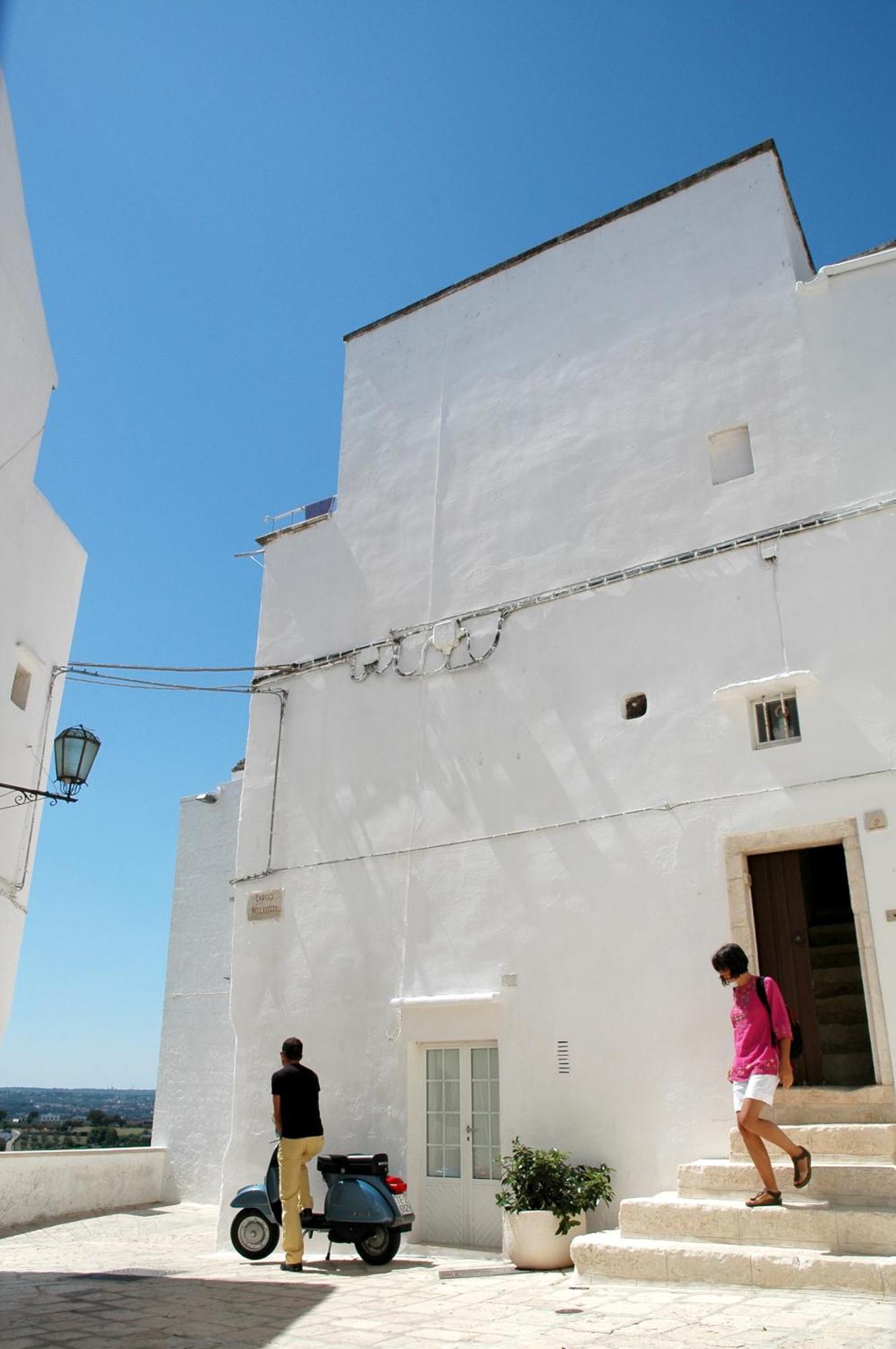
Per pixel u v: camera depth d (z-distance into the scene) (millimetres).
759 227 10539
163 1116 15938
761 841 8617
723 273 10617
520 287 12203
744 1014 7113
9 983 10508
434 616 11438
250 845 11859
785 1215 6477
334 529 12750
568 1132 8789
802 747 8664
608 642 10047
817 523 9188
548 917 9523
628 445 10633
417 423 12523
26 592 10750
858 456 9219
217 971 16281
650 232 11312
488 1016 9555
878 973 7785
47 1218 13234
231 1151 10625
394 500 12359
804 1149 6758
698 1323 5285
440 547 11695
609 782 9594
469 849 10234
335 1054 10391
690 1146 8188
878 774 8250
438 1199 9523
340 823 11273
